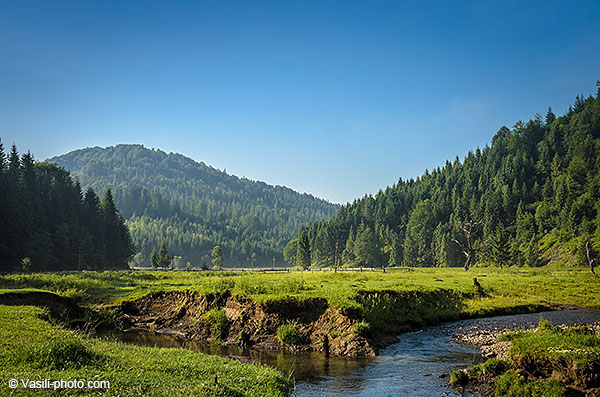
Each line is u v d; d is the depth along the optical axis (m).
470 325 33.25
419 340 28.12
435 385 18.41
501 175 177.62
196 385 13.90
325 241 191.38
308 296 28.98
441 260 145.62
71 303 34.16
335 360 23.22
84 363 14.38
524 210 154.00
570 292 48.88
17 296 30.14
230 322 29.66
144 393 12.50
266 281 36.22
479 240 150.50
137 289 44.66
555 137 193.38
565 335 19.23
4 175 94.25
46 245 95.56
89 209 123.94
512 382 16.34
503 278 61.16
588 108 191.25
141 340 29.06
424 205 179.88
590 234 114.56
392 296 34.28
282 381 17.62
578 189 141.00
